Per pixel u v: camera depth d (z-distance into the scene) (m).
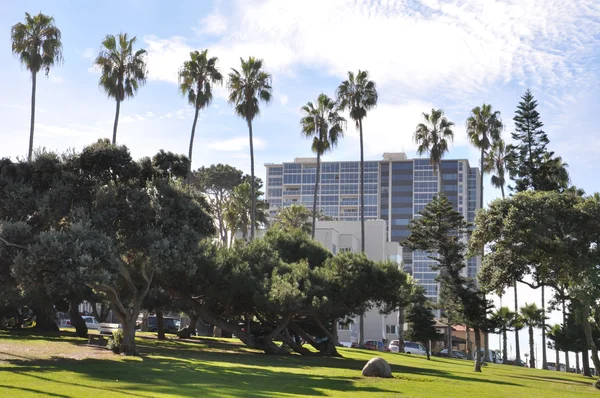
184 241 26.56
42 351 27.28
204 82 55.75
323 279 40.69
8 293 35.41
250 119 58.81
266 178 179.00
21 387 14.96
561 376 48.09
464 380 29.28
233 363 28.77
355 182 172.38
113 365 22.64
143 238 26.19
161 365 24.08
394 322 108.88
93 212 25.53
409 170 169.00
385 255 108.81
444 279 46.81
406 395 19.38
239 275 37.34
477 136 70.94
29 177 26.16
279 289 36.34
